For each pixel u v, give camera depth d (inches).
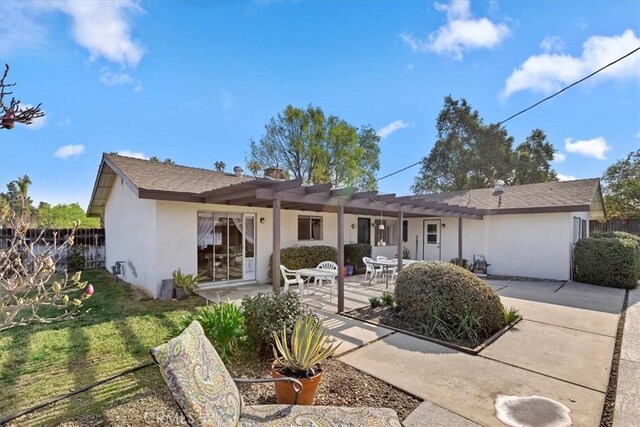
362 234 553.3
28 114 73.8
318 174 791.7
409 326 217.0
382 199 312.0
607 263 375.2
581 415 115.6
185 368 78.7
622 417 113.7
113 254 458.0
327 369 153.0
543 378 144.5
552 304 282.7
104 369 151.6
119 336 196.1
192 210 342.0
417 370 152.5
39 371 149.6
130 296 314.0
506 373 149.5
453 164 1018.7
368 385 137.8
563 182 510.3
